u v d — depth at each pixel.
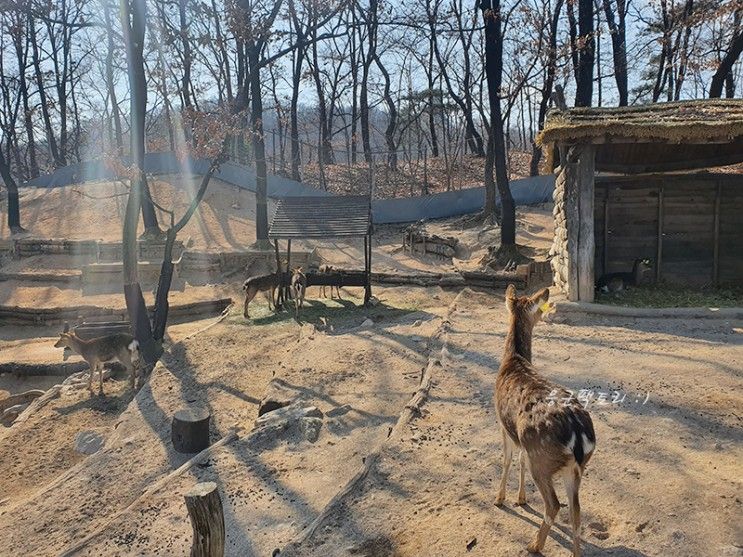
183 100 23.89
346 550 4.86
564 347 9.71
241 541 5.48
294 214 15.09
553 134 11.11
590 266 11.77
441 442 6.59
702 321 10.87
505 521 5.01
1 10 18.14
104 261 21.23
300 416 7.97
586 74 22.00
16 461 8.74
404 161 38.22
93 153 42.78
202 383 10.35
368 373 9.54
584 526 4.87
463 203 25.56
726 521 4.80
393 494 5.62
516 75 30.94
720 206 13.75
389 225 25.66
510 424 4.66
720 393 7.45
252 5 20.16
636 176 13.91
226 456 7.28
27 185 30.89
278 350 11.77
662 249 14.01
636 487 5.38
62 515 6.67
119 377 12.45
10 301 18.31
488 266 18.03
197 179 27.98
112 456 8.09
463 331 11.12
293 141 33.28
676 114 11.40
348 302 15.41
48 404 11.00
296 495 6.21
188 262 19.88
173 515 6.04
